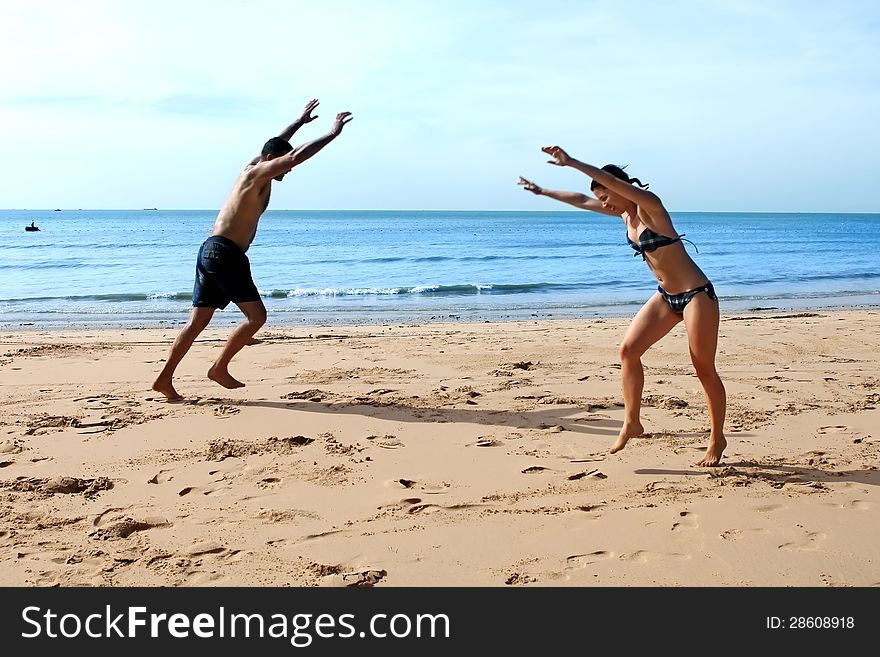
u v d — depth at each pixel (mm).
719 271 27281
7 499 4250
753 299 18469
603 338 10312
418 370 7895
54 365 8141
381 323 13484
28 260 30453
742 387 7027
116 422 5793
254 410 6195
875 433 5512
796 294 19656
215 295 6477
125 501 4250
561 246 44562
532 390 6953
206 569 3463
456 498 4289
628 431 4988
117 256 33125
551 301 17781
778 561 3482
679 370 7816
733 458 4957
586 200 4949
